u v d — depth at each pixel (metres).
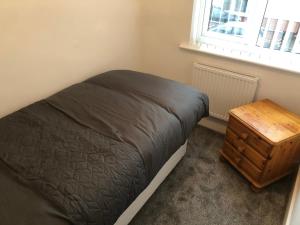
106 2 2.01
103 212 1.05
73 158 1.20
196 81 2.34
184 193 1.80
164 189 1.83
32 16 1.53
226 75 2.13
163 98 1.72
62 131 1.38
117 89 1.84
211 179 1.93
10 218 0.94
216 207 1.71
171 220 1.61
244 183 1.90
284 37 1.94
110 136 1.35
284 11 1.87
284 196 1.81
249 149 1.79
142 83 1.92
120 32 2.27
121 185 1.14
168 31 2.37
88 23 1.92
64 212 0.96
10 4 1.40
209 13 2.21
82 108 1.59
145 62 2.68
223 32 2.22
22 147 1.27
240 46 2.14
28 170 1.13
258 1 1.94
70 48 1.85
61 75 1.86
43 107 1.61
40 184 1.06
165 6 2.28
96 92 1.79
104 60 2.21
